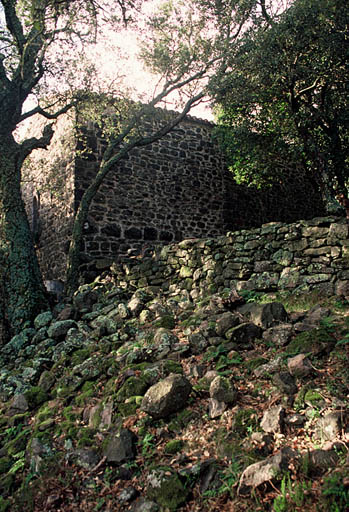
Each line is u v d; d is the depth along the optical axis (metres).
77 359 5.60
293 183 15.59
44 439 3.95
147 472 3.08
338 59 7.72
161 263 8.09
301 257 6.08
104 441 3.53
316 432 2.93
